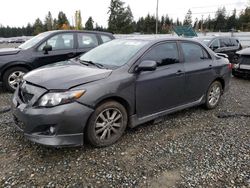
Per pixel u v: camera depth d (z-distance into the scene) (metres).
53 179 2.85
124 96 3.61
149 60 3.93
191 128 4.36
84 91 3.21
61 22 70.88
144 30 75.06
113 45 4.50
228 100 6.19
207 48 5.23
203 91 5.04
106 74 3.52
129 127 3.92
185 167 3.17
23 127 3.24
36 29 71.19
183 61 4.57
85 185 2.78
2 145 3.54
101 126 3.48
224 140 3.94
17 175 2.90
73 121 3.12
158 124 4.46
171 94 4.34
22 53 6.46
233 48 11.88
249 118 4.96
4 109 5.00
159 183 2.86
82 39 7.41
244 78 9.23
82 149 3.50
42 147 3.51
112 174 2.98
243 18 59.72
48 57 6.80
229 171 3.12
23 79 3.59
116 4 59.69
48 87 3.14
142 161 3.27
